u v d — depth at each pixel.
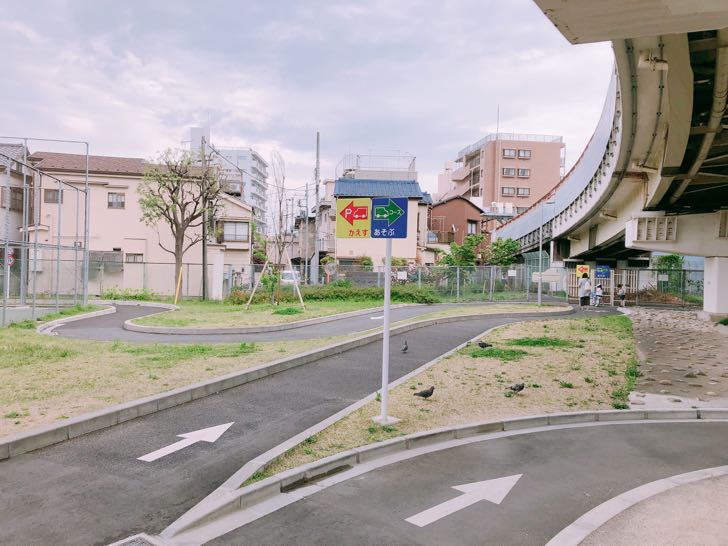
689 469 5.94
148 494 4.70
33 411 6.52
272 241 30.22
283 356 10.62
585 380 9.81
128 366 9.37
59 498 4.56
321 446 5.99
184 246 31.20
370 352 12.24
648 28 4.95
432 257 43.44
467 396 8.48
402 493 5.04
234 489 4.78
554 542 4.21
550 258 46.69
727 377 10.57
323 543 4.06
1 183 28.33
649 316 24.66
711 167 16.98
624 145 15.95
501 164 65.19
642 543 4.22
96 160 32.50
